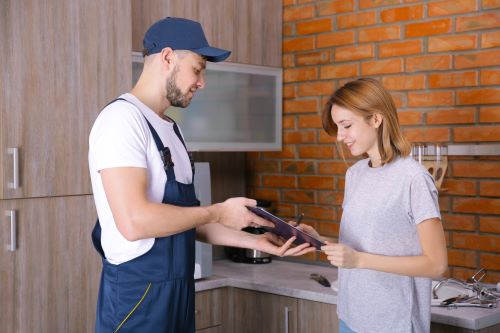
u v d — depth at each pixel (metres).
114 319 1.92
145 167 1.85
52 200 2.62
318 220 3.62
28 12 2.51
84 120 2.70
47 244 2.60
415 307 2.09
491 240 3.01
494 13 2.97
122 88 2.82
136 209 1.78
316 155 3.61
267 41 3.62
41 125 2.56
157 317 1.93
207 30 3.30
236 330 3.18
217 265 3.54
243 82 3.50
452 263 3.13
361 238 2.11
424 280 2.10
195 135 3.26
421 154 3.10
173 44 1.94
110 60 2.78
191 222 1.86
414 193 2.01
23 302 2.54
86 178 2.71
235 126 3.46
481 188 3.03
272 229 2.12
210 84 3.32
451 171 3.11
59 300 2.65
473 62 3.03
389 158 2.08
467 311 2.51
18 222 2.52
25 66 2.51
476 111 3.03
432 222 1.99
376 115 2.08
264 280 3.11
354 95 2.07
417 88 3.21
